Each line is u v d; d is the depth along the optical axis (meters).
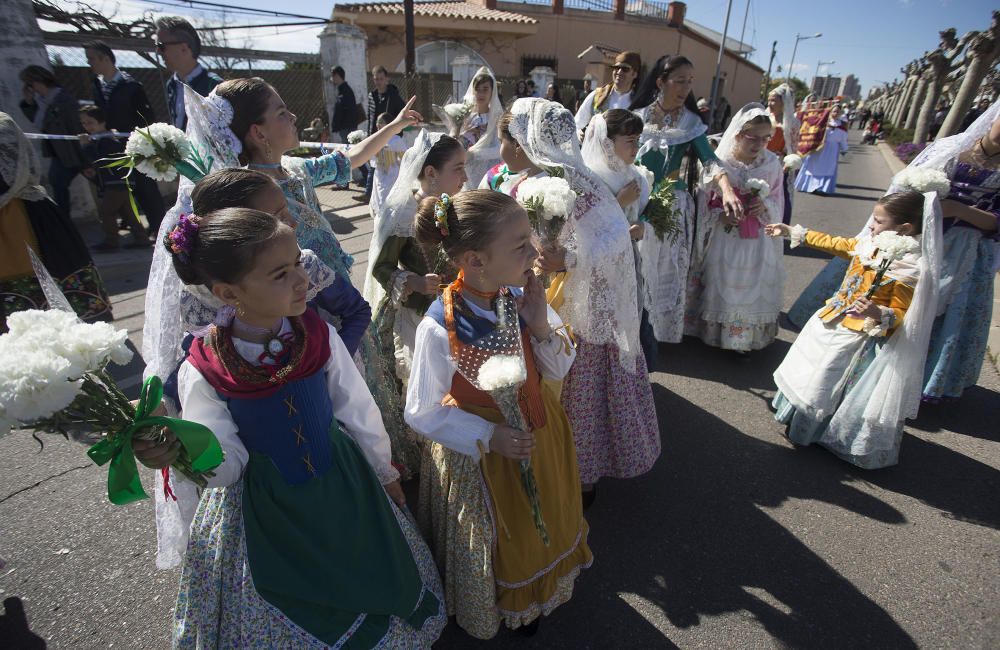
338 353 1.62
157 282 1.78
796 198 10.55
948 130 10.17
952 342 3.24
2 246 3.39
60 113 6.01
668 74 3.68
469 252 1.58
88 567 2.28
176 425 1.22
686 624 2.06
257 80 1.93
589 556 2.00
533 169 2.48
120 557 2.33
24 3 6.34
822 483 2.82
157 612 2.09
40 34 6.58
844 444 2.87
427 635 1.73
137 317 4.67
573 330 2.37
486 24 17.00
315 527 1.51
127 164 1.76
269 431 1.44
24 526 2.48
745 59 26.52
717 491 2.76
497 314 1.68
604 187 2.31
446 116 5.02
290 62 12.18
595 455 2.49
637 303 2.55
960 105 9.91
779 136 5.94
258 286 1.28
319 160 2.48
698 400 3.60
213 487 1.46
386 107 9.37
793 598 2.17
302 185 2.17
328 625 1.52
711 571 2.29
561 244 2.29
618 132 2.61
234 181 1.57
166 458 1.22
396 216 2.38
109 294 5.19
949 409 3.50
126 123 6.36
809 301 3.80
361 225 7.75
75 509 2.59
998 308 4.91
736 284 3.93
